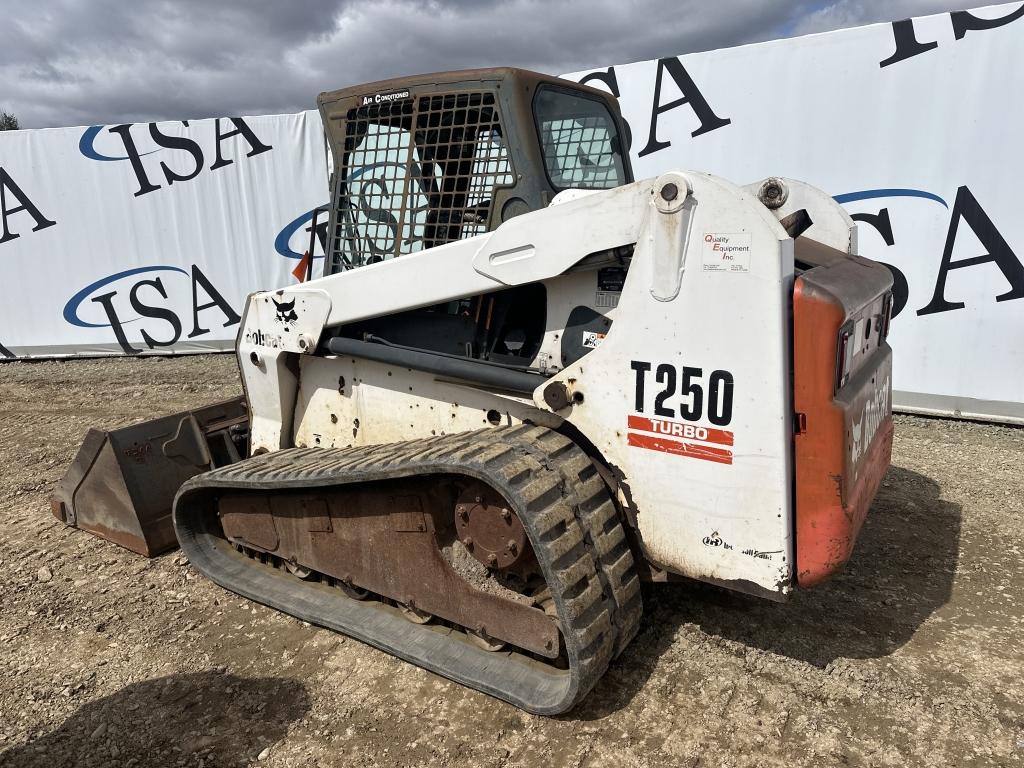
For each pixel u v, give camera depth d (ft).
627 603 7.63
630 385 7.46
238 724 7.73
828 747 7.01
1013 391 17.63
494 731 7.41
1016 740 7.06
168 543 11.93
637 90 20.47
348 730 7.55
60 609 10.21
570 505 7.30
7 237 27.94
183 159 27.17
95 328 28.71
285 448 11.22
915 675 8.07
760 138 19.26
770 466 6.80
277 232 27.48
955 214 17.52
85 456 12.22
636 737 7.20
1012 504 12.73
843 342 6.85
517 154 8.54
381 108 9.57
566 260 7.70
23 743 7.57
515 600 7.86
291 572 10.38
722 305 6.75
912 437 16.84
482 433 8.23
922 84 17.25
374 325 9.89
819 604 9.57
